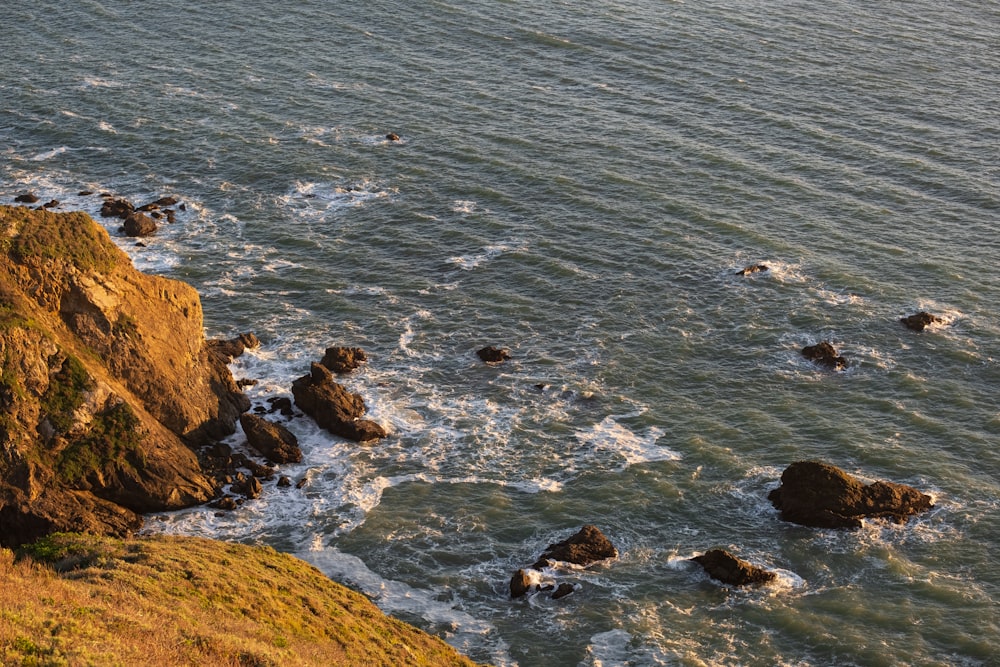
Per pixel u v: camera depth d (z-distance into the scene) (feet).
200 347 256.11
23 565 163.32
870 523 226.38
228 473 237.66
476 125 408.26
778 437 253.44
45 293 227.20
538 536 224.12
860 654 193.16
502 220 346.95
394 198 360.07
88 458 218.18
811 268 321.52
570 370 278.26
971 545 220.23
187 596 162.61
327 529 224.53
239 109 417.28
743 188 367.04
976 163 387.96
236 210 352.08
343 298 307.58
